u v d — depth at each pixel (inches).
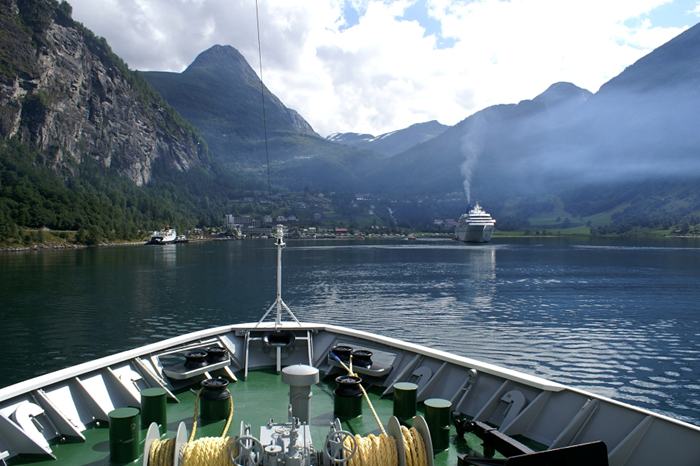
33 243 6122.1
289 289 2549.2
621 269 3565.5
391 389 326.6
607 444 230.4
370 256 5226.4
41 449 241.4
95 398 282.2
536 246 7308.1
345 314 1870.1
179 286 2640.3
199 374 339.6
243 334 388.8
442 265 4060.0
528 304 2096.5
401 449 204.4
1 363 1200.2
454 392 305.1
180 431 205.6
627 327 1625.2
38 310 1918.1
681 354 1285.7
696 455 205.5
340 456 200.5
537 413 260.2
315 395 328.8
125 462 240.5
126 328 1610.5
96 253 5413.4
